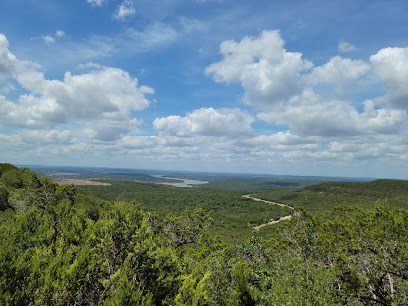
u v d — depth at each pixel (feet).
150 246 49.21
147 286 46.01
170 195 536.83
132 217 62.80
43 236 54.75
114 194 479.00
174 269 52.80
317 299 39.83
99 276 43.60
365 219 55.01
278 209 422.82
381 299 49.03
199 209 116.67
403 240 47.26
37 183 136.56
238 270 44.11
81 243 53.31
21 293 34.32
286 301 41.78
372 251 50.29
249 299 42.47
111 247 46.47
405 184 419.54
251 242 127.34
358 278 50.65
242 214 393.91
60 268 39.01
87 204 148.25
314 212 293.84
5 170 230.68
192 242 113.60
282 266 53.42
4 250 40.27
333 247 62.95
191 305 42.19
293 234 82.74
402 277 47.52
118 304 35.27
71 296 36.55
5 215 90.53
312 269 46.44
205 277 46.06
